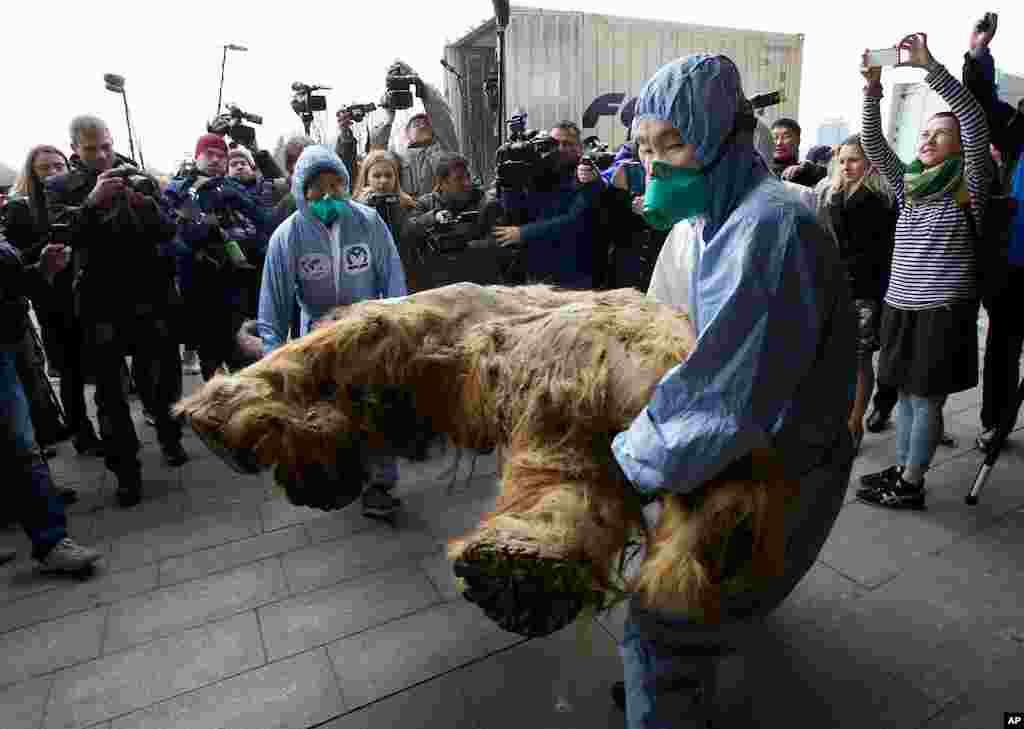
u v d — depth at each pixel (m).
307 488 1.65
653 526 1.33
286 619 2.61
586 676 2.23
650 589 1.26
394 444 1.70
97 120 3.78
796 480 1.38
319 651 2.41
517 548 1.13
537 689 2.18
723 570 1.25
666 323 1.41
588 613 1.28
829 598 2.56
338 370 1.63
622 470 1.25
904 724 1.98
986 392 3.87
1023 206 3.60
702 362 1.19
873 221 3.60
